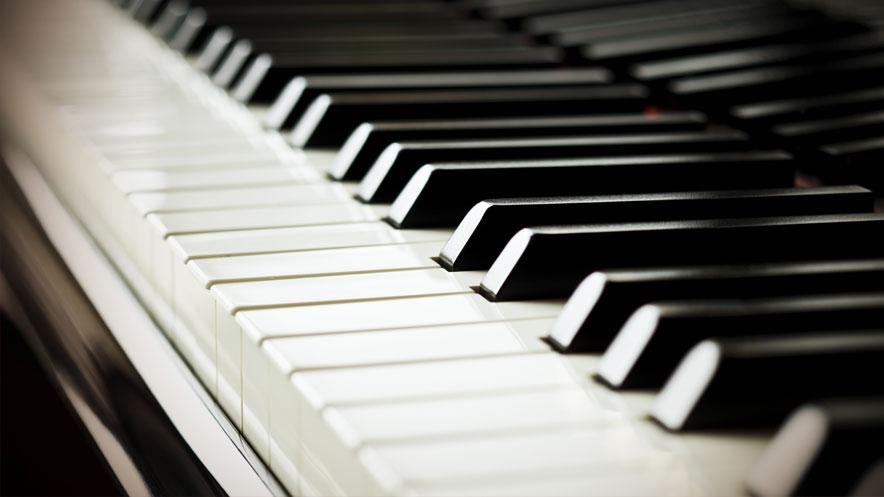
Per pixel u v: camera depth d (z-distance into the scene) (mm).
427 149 504
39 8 900
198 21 697
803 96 557
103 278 536
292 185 519
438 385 397
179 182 520
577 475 370
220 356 452
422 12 739
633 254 440
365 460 374
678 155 511
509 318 426
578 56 625
